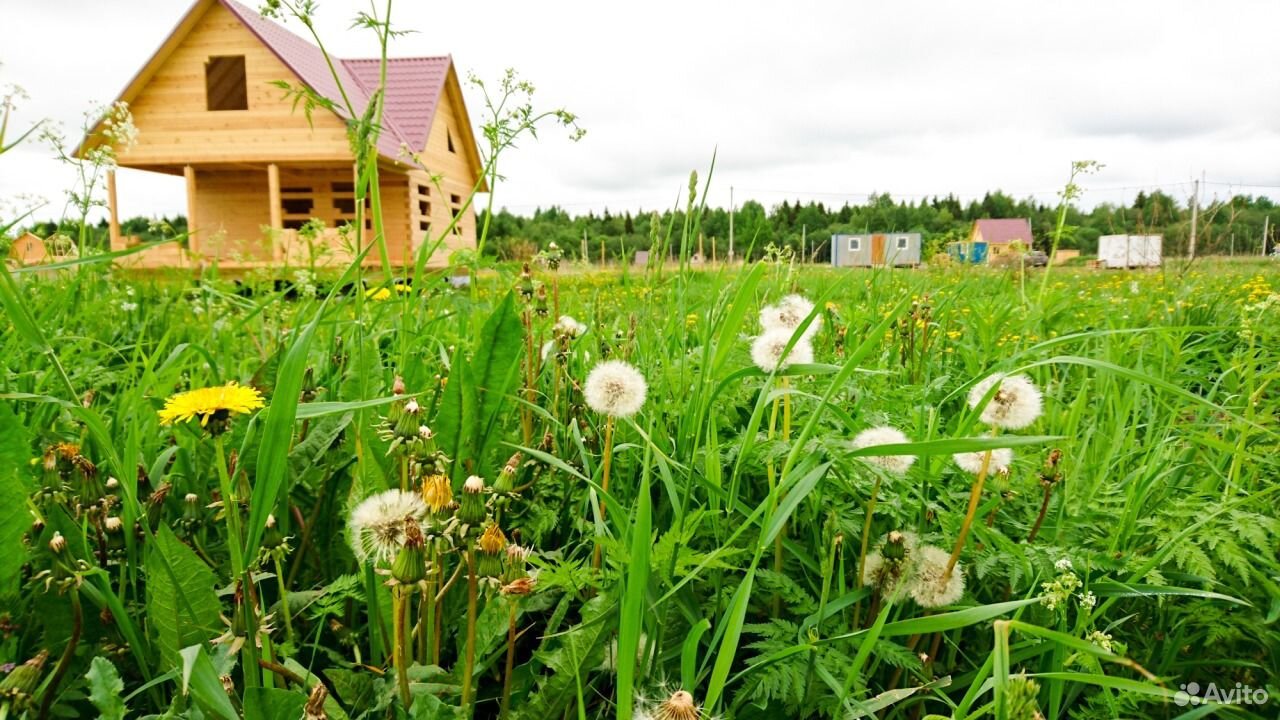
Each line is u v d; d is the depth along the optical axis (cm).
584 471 244
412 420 168
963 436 184
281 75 2031
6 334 342
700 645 182
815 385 298
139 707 163
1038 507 235
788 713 164
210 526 214
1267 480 253
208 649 150
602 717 162
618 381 192
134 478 190
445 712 145
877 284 583
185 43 2031
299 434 237
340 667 175
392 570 138
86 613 168
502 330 214
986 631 196
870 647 146
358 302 243
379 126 270
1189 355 390
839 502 214
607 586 167
